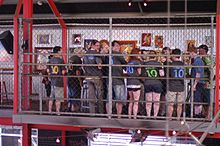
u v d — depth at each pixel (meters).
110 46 6.02
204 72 6.61
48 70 6.84
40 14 10.92
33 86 10.19
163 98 6.60
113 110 6.78
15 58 6.48
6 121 7.10
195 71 6.21
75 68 7.09
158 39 10.45
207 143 9.79
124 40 10.79
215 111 5.84
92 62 6.46
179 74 6.21
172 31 10.23
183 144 7.65
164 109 6.62
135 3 10.12
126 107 6.80
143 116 6.09
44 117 6.44
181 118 5.88
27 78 6.62
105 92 6.88
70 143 10.56
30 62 6.84
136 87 6.29
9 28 11.42
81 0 10.34
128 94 6.52
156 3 10.07
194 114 6.56
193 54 6.11
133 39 10.73
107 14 10.66
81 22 10.95
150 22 10.47
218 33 5.78
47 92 8.34
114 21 10.72
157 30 10.48
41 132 11.30
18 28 6.54
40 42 11.61
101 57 6.61
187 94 6.62
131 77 6.04
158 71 6.27
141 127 6.07
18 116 6.50
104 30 10.96
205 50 6.20
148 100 6.30
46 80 8.35
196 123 5.81
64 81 7.50
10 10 11.06
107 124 6.19
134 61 6.27
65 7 10.62
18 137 12.15
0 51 11.45
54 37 11.54
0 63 11.47
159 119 6.15
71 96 7.12
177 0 9.80
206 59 6.59
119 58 6.38
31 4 6.88
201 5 9.84
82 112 6.75
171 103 5.82
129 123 6.12
